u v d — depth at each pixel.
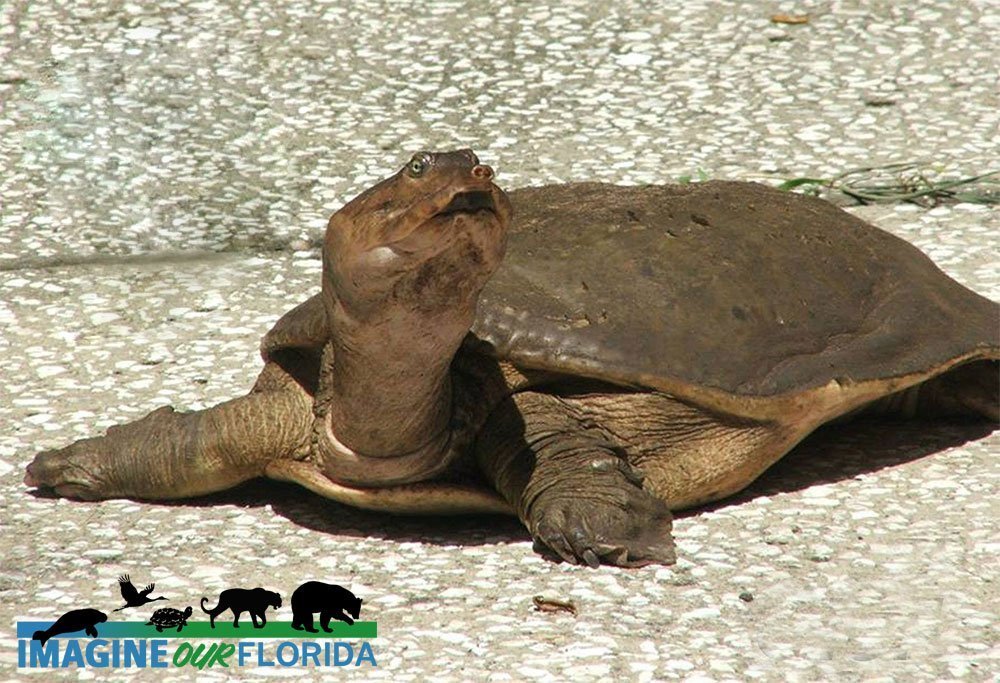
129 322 22.86
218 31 34.06
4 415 19.86
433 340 15.09
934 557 15.77
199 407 19.98
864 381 17.09
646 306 16.88
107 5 35.16
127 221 26.73
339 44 33.47
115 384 20.78
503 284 17.05
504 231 14.55
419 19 34.59
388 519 17.12
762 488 17.67
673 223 18.19
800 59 32.59
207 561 16.03
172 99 31.31
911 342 17.89
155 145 29.61
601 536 15.59
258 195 27.62
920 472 17.94
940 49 32.88
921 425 19.41
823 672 13.56
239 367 21.28
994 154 28.58
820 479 17.86
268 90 31.61
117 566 15.95
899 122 30.00
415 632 14.40
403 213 14.00
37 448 18.94
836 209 19.97
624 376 16.28
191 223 26.59
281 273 24.61
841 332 17.64
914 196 26.83
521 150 29.02
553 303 16.78
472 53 33.06
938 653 13.85
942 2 34.94
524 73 32.22
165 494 17.52
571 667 13.67
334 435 16.30
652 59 32.72
